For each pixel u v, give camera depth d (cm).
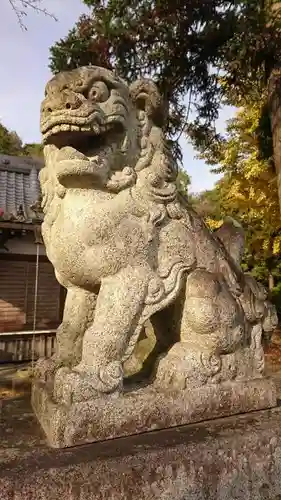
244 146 792
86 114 128
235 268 172
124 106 144
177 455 120
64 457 112
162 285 146
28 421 143
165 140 162
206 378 146
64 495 104
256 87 605
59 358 159
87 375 127
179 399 139
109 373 129
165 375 143
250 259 1018
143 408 132
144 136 155
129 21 496
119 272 141
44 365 159
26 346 587
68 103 128
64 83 132
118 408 128
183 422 139
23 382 479
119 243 141
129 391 136
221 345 150
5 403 168
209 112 600
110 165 145
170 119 572
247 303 165
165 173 155
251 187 776
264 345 177
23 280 590
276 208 783
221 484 125
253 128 737
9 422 142
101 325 135
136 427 130
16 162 751
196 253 158
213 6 500
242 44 476
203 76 565
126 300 137
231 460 128
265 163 716
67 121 128
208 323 148
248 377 161
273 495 134
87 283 147
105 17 499
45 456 113
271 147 702
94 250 140
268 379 164
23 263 590
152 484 114
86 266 141
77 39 510
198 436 130
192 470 121
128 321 136
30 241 588
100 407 125
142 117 156
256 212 809
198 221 168
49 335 598
